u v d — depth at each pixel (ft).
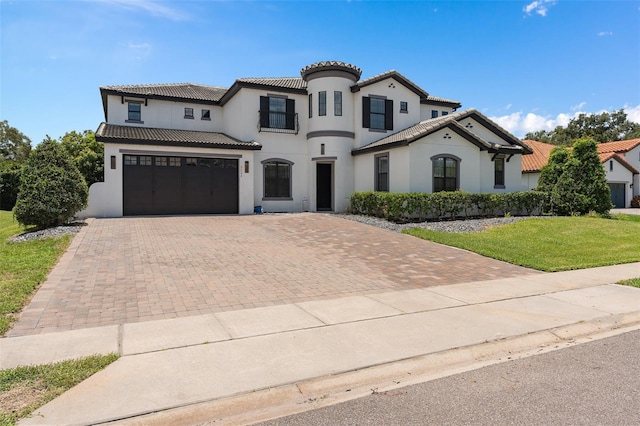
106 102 77.36
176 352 16.37
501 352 17.66
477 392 13.99
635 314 22.43
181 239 42.32
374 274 30.89
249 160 68.03
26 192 46.21
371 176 68.85
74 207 48.44
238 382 14.07
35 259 31.65
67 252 35.14
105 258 33.37
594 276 30.86
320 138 72.33
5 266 29.30
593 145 66.28
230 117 75.25
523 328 19.93
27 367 14.52
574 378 15.07
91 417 11.81
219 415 12.49
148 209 62.39
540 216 63.57
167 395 13.10
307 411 12.82
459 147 63.98
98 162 92.79
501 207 62.34
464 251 39.19
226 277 28.89
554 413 12.53
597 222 55.36
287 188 73.97
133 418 11.90
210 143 64.28
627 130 200.54
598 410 12.71
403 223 54.60
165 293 24.81
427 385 14.56
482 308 22.94
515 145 72.59
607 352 17.70
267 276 29.53
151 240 41.22
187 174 64.69
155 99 74.28
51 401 12.55
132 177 61.46
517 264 34.47
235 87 70.69
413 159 60.64
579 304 23.84
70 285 25.95
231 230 48.98
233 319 20.47
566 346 18.45
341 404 13.24
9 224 63.21
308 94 74.84
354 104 73.20
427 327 19.77
